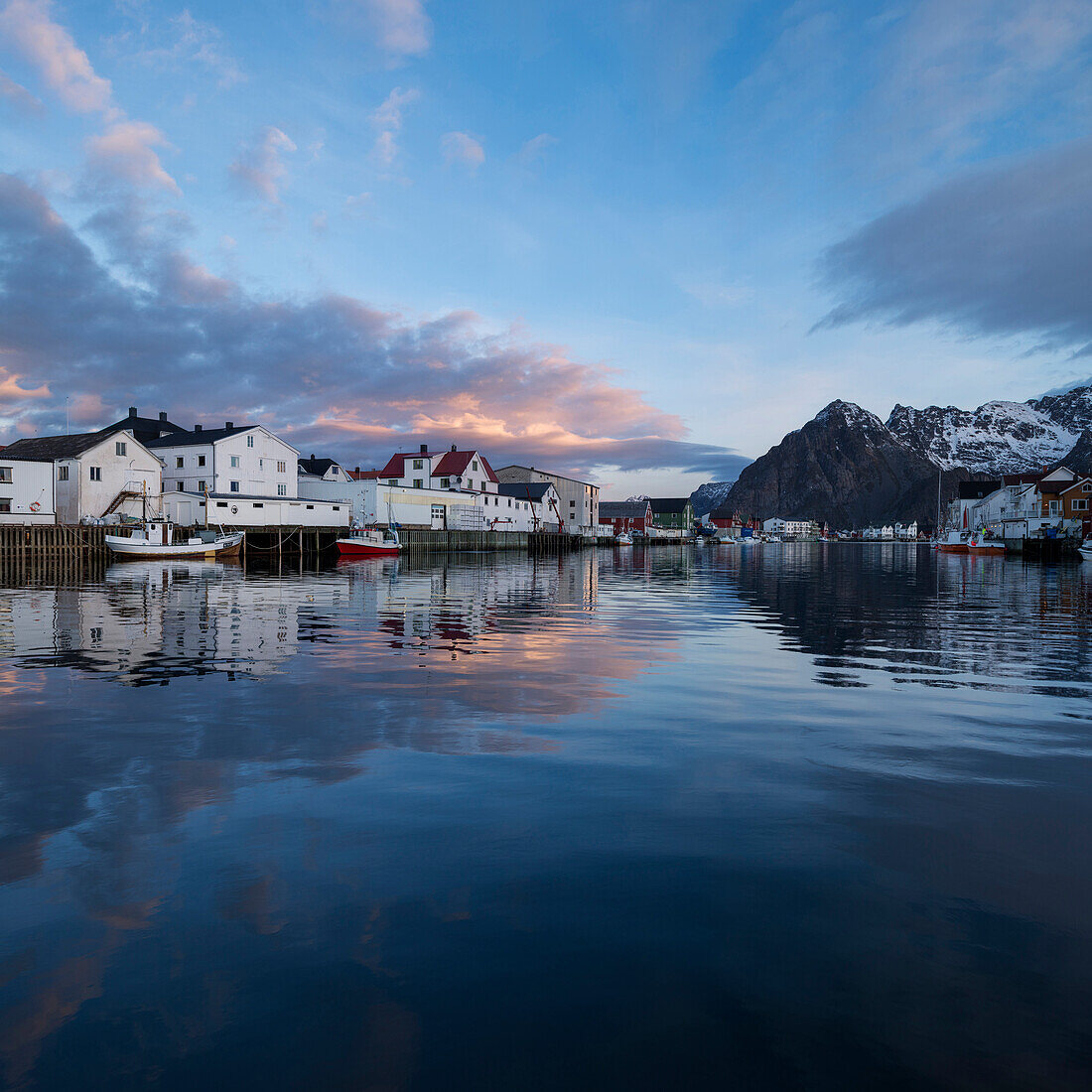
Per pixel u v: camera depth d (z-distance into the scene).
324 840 5.04
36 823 5.31
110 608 20.97
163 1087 2.84
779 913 4.08
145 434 76.38
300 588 29.12
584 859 4.76
